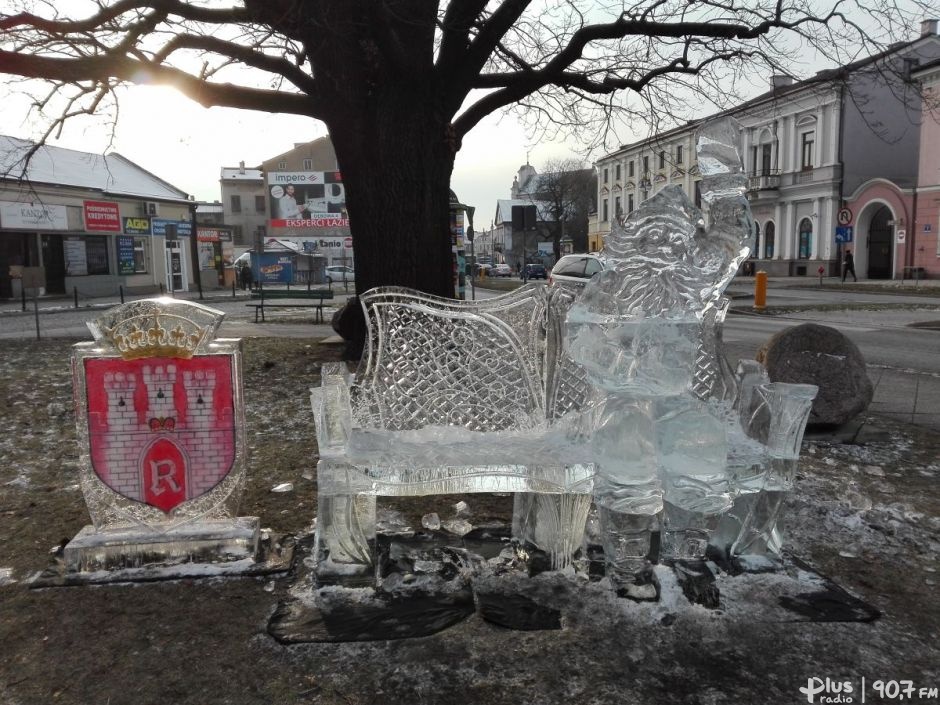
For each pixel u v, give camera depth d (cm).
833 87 1063
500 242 9319
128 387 313
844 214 2523
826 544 356
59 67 698
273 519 388
